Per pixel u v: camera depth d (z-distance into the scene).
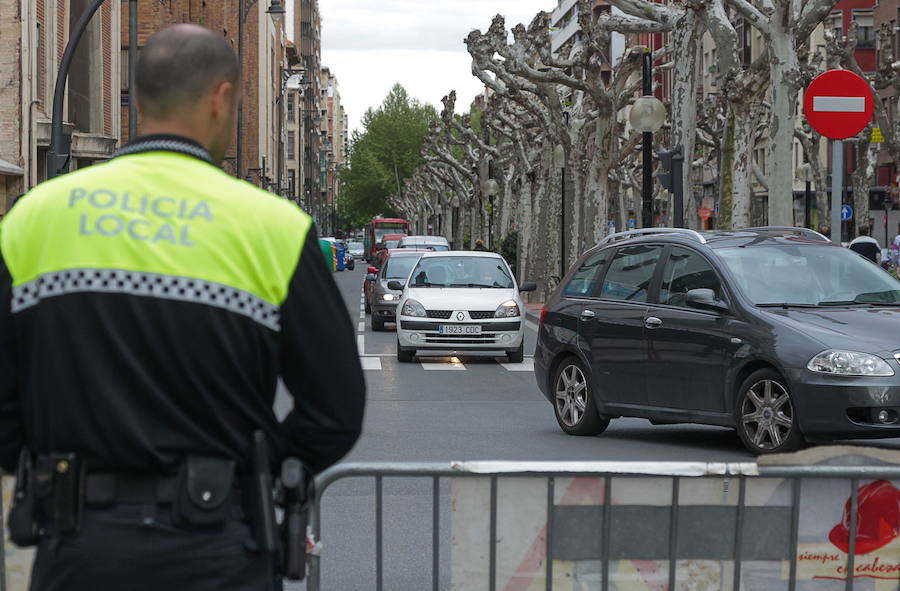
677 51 67.19
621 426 31.36
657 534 10.59
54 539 6.28
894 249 68.56
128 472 6.25
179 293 6.32
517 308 49.84
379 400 36.97
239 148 122.44
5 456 6.69
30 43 76.12
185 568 6.20
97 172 6.65
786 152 53.47
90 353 6.25
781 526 10.66
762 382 24.38
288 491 6.68
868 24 157.38
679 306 26.52
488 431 29.98
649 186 60.75
